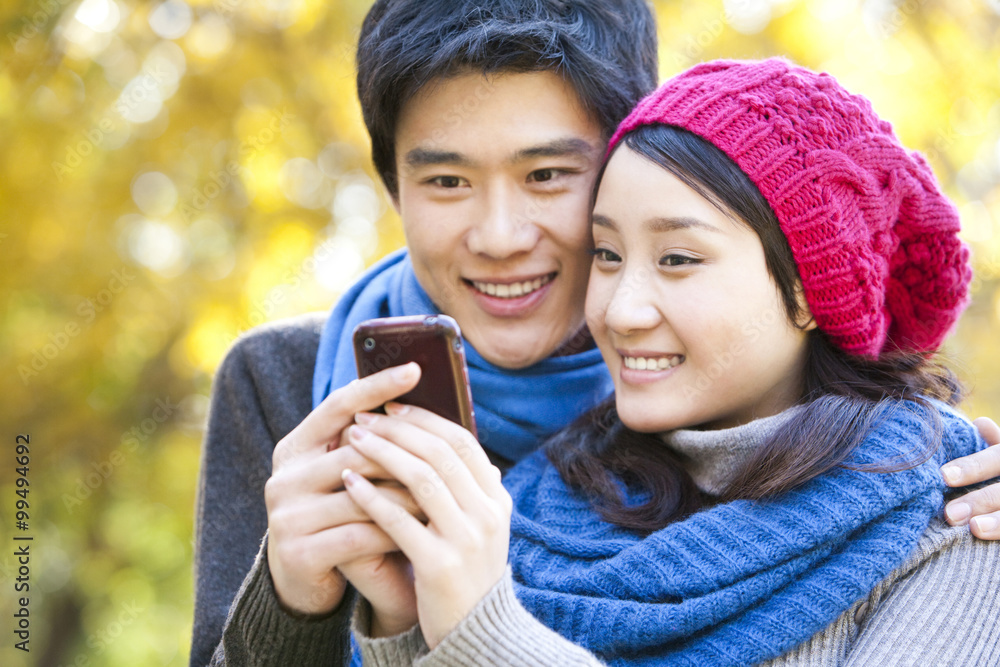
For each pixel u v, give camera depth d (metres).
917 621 1.14
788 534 1.20
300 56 3.71
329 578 1.10
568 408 1.64
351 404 1.05
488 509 1.03
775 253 1.26
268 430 1.73
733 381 1.29
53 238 3.79
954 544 1.21
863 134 1.32
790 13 3.37
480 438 1.63
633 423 1.33
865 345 1.33
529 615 1.06
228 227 3.98
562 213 1.47
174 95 3.75
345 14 3.68
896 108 3.38
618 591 1.26
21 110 3.59
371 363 1.06
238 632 1.17
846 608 1.17
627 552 1.28
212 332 3.96
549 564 1.35
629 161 1.31
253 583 1.15
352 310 1.80
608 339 1.38
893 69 3.42
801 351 1.36
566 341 1.65
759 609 1.20
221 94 3.71
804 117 1.28
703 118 1.28
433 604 1.00
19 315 4.12
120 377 4.25
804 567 1.20
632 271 1.30
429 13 1.43
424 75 1.39
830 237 1.26
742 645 1.17
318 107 3.73
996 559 1.19
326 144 3.81
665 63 3.29
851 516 1.19
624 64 1.52
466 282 1.54
